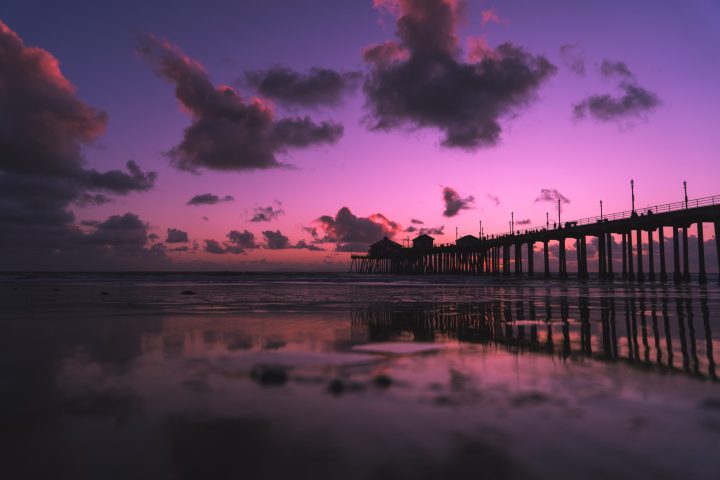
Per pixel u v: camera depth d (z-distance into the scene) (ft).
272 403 13.71
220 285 140.46
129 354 22.59
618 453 9.84
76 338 28.22
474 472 8.92
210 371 18.48
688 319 40.22
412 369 18.98
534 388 15.60
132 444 10.46
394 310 50.62
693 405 13.52
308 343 26.45
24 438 10.81
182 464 9.37
